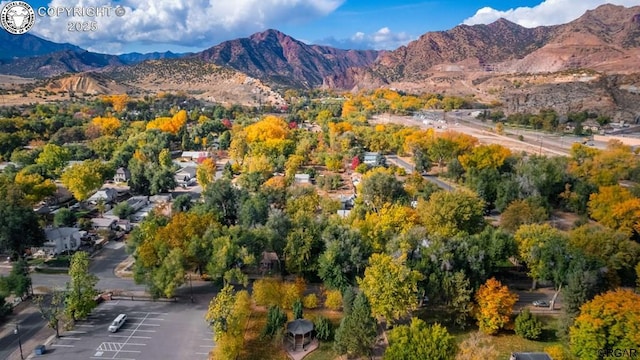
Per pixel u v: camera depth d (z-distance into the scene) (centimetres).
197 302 8419
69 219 12056
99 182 14350
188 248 8419
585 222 11975
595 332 6322
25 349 6850
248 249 8650
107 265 10038
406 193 13112
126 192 15900
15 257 10056
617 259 8131
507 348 7038
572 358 6644
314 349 7038
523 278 9475
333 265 8344
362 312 6762
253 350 6981
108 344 7019
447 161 18350
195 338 7231
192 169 18912
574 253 8062
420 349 5884
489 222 12238
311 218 10062
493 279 7662
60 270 9644
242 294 7162
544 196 13425
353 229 9156
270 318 7275
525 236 8819
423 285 7819
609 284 7844
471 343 6141
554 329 7562
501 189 13338
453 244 8369
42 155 17125
